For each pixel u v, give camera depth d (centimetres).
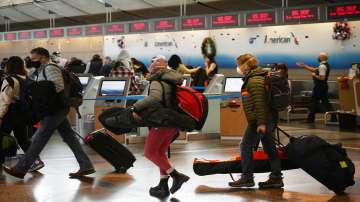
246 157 711
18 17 2758
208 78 1562
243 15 1817
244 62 696
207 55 1912
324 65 1571
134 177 809
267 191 705
